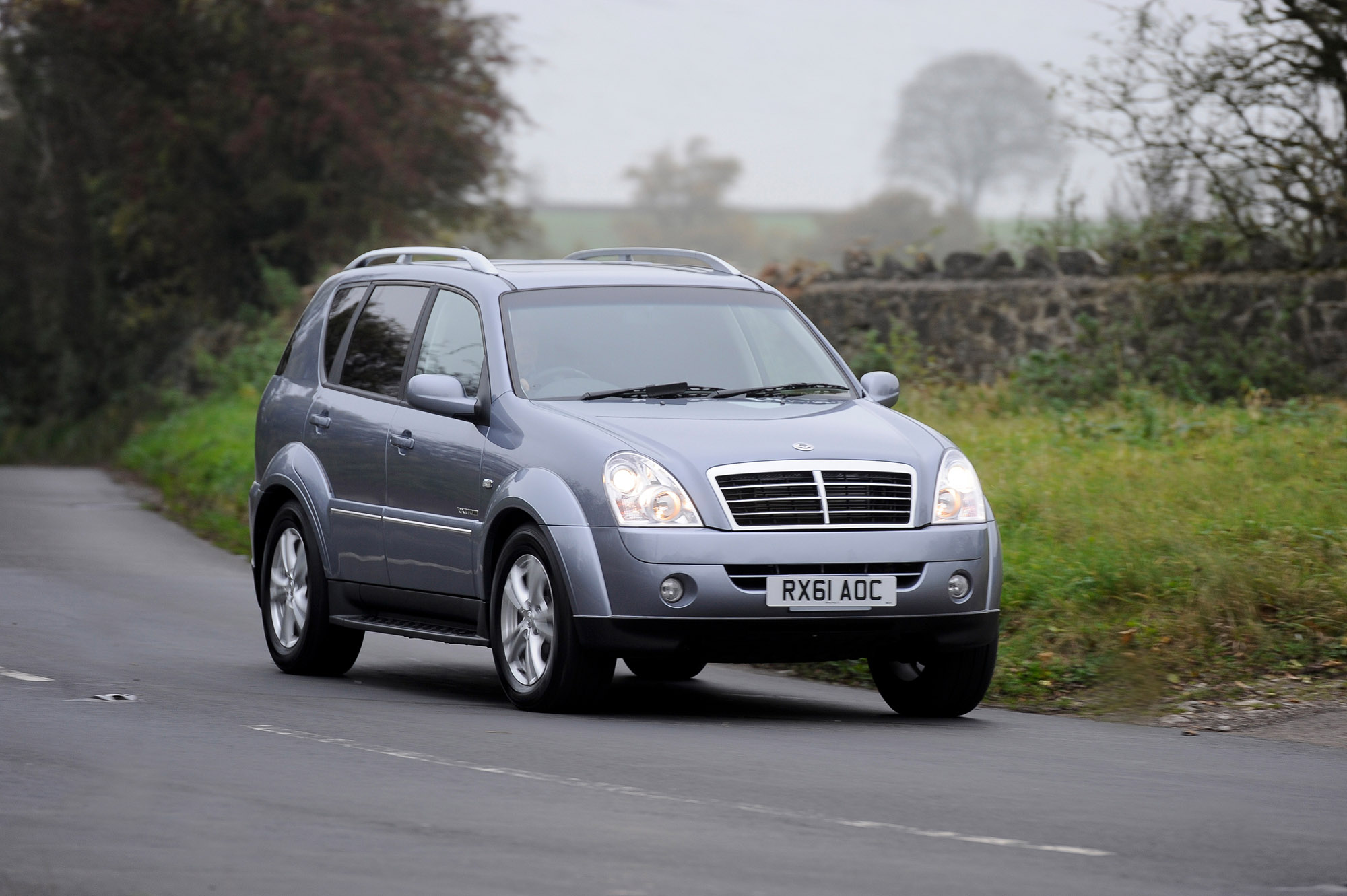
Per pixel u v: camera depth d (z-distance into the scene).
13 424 137.88
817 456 23.47
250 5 115.81
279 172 119.31
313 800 16.98
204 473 69.75
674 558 22.67
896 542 23.31
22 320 136.50
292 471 29.14
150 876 13.98
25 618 34.12
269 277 110.12
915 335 67.75
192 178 121.94
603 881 13.95
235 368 102.12
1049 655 28.62
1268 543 30.70
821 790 18.19
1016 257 66.25
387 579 27.16
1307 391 54.22
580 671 23.28
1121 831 16.44
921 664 25.34
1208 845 15.94
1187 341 57.28
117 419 125.44
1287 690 26.17
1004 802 17.83
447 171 124.38
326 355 30.06
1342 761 21.53
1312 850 15.83
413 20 120.44
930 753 21.19
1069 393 55.88
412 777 18.34
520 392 25.33
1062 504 35.38
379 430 27.53
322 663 28.55
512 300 26.55
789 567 22.91
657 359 26.22
